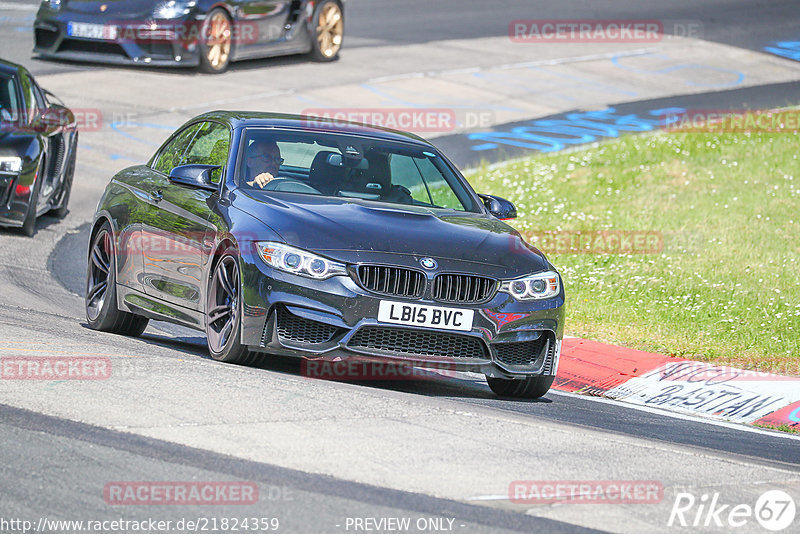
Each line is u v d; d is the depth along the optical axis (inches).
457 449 764.0
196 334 1344.7
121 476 660.1
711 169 2288.4
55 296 1413.6
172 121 2524.6
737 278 1600.6
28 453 687.7
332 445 742.5
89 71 2893.7
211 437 737.0
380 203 1071.6
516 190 2169.0
